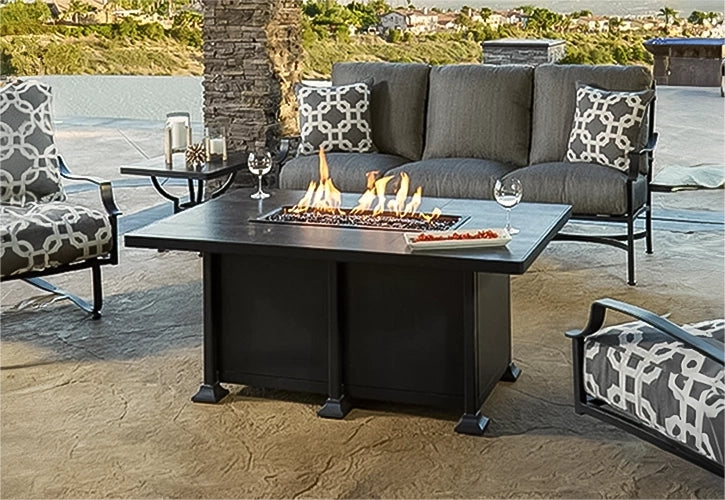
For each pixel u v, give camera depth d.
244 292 3.46
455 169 5.24
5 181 4.63
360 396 3.39
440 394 3.29
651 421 2.60
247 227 3.53
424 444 3.12
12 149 4.67
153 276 5.13
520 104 5.54
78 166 8.04
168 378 3.71
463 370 3.24
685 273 5.06
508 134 5.53
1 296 4.81
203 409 3.43
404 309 3.28
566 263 5.29
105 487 2.86
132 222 6.27
